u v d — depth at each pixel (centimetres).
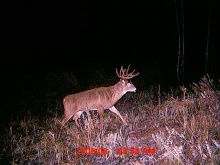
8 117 952
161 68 1516
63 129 747
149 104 920
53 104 1090
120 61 1891
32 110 1019
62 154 596
